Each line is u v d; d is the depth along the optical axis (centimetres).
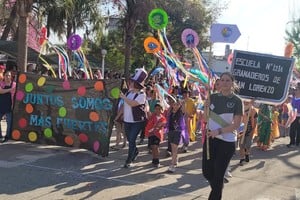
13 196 635
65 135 988
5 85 1045
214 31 953
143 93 862
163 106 935
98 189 702
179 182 779
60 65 1103
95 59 3161
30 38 2172
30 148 988
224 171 552
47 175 764
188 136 1081
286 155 1148
